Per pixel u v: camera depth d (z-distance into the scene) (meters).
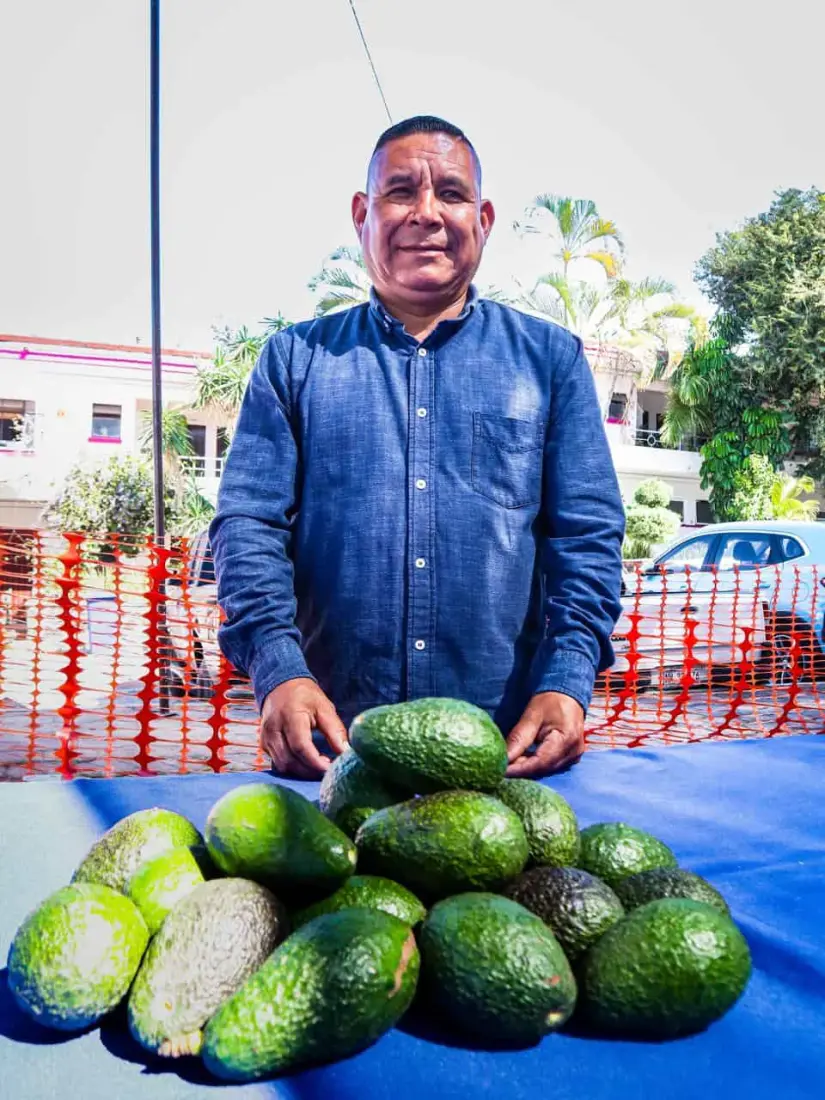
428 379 2.44
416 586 2.37
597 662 2.24
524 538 2.45
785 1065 0.96
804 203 28.83
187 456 24.34
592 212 27.97
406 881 1.14
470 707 1.32
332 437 2.43
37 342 26.17
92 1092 0.91
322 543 2.42
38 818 1.79
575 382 2.51
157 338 7.18
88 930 1.00
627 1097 0.91
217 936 0.99
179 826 1.19
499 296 28.67
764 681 7.27
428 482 2.39
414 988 0.99
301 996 0.93
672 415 29.23
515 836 1.14
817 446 28.09
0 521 26.25
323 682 2.46
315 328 2.59
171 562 6.30
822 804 1.97
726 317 28.77
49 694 8.31
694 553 9.74
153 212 6.86
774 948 1.23
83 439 26.59
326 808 1.34
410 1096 0.91
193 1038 0.94
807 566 8.27
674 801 1.98
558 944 1.02
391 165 2.40
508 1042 1.00
